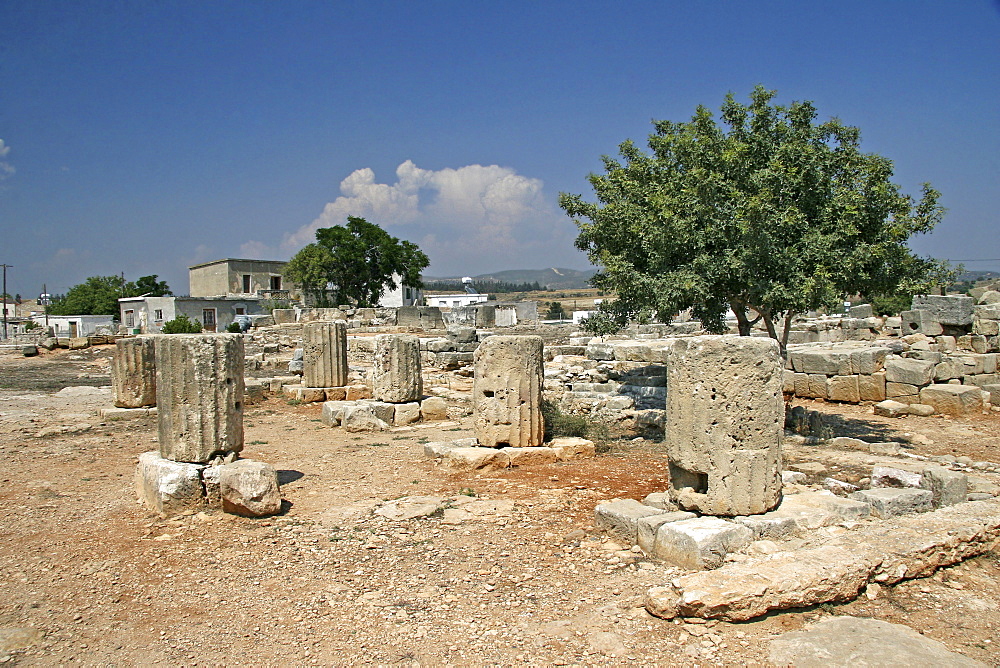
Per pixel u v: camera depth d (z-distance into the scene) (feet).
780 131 35.27
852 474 29.04
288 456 34.99
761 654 14.52
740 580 16.19
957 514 21.12
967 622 16.05
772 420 20.63
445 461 31.83
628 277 35.09
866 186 33.68
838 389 50.06
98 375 75.05
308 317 106.11
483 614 16.69
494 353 32.50
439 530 22.72
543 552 20.57
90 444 37.60
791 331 72.59
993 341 52.65
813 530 20.15
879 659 13.99
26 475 30.40
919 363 46.60
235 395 26.30
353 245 143.95
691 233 33.58
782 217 31.60
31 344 93.66
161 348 25.57
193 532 22.61
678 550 19.03
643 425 40.34
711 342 20.49
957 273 35.24
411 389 45.73
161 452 25.86
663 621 16.01
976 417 43.19
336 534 22.45
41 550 21.12
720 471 20.34
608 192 38.88
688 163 35.88
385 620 16.47
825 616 16.15
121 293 209.67
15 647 15.39
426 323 101.91
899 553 18.01
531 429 32.63
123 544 21.58
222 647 15.43
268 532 22.65
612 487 27.73
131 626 16.47
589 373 47.83
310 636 15.83
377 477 30.22
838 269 32.17
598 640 15.28
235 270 172.14
